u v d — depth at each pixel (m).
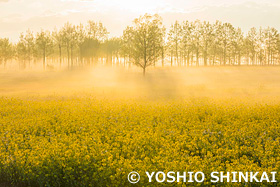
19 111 18.72
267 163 8.40
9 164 8.80
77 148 9.34
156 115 15.85
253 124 12.70
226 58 87.62
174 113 16.52
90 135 11.68
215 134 11.65
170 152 9.15
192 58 82.81
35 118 15.11
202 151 9.55
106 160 8.70
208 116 15.70
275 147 9.98
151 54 50.91
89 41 76.50
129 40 53.50
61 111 18.12
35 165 8.34
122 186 7.43
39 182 8.27
